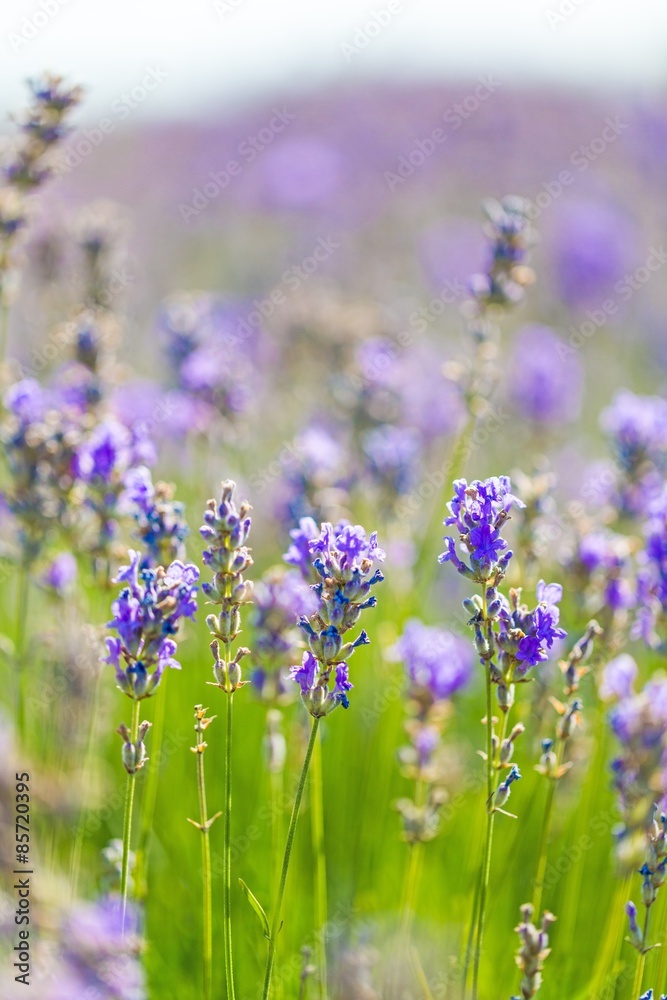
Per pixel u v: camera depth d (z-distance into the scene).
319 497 7.92
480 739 8.98
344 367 11.72
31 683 7.38
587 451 14.67
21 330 13.32
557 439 12.87
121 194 25.45
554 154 26.02
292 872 6.68
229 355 9.95
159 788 7.69
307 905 7.14
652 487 7.84
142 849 5.95
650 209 23.45
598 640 6.39
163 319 9.95
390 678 7.79
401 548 9.12
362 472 9.37
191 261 20.80
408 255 20.75
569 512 7.25
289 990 6.17
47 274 9.80
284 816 6.65
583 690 8.00
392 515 8.98
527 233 8.45
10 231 7.76
